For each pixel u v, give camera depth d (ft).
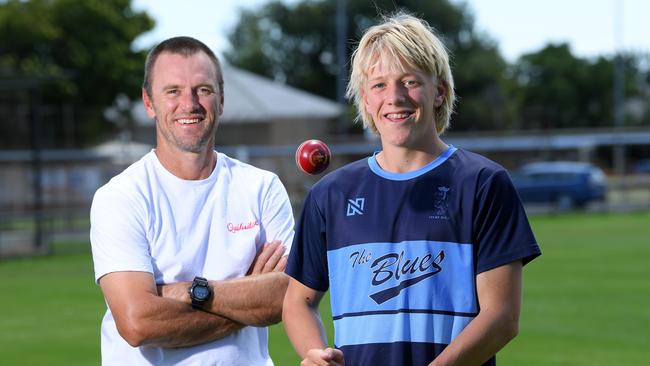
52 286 62.03
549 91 265.13
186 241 15.76
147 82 16.02
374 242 13.41
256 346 16.17
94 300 54.65
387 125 13.50
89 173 121.80
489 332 12.85
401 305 13.17
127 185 15.71
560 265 68.59
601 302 50.08
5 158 101.86
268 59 255.50
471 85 242.37
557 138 130.41
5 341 41.01
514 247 13.12
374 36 13.71
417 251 13.24
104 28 164.25
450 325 13.15
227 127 159.63
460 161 13.57
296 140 168.04
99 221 15.60
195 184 15.90
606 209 130.41
